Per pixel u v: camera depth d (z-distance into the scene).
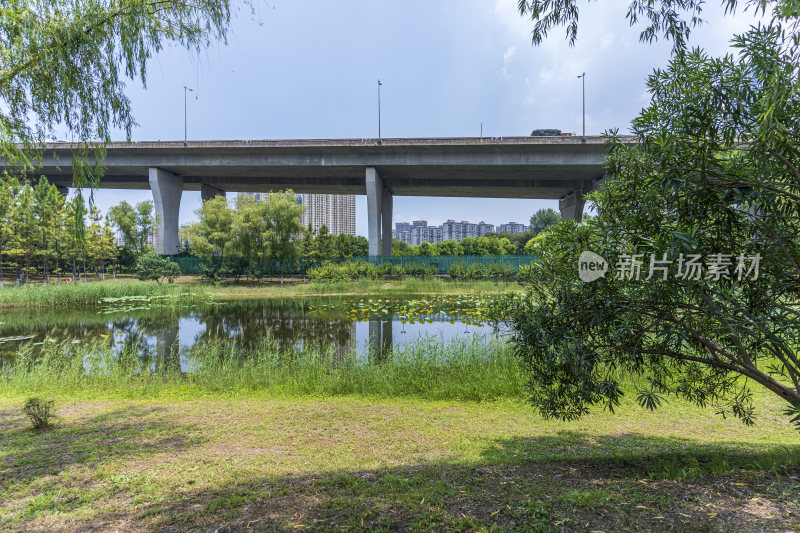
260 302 21.94
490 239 56.97
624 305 3.17
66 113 4.11
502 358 7.79
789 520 2.18
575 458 3.87
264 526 2.48
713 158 2.96
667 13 3.78
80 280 33.94
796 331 2.93
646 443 4.52
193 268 37.62
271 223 31.67
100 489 3.22
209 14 4.17
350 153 35.53
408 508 2.64
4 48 3.73
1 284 25.47
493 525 2.32
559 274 3.56
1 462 3.82
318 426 5.10
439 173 38.28
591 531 2.20
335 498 2.88
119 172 40.38
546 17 4.13
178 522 2.62
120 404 6.14
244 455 4.07
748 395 4.41
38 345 11.38
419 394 6.69
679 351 3.51
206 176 42.66
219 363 8.54
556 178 39.69
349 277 32.16
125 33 3.76
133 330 13.88
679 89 3.13
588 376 3.33
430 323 14.93
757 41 2.60
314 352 9.30
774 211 2.94
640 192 3.10
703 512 2.36
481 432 4.94
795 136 2.61
